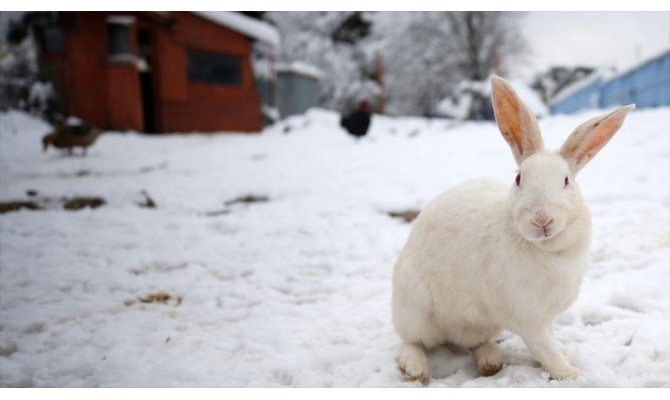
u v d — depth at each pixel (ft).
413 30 36.42
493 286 3.38
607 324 3.81
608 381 3.32
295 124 23.15
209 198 8.45
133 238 6.31
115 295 4.86
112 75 18.54
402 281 3.64
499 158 10.14
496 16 32.96
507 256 3.31
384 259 5.37
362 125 17.11
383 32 38.24
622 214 5.59
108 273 5.25
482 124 19.34
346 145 15.72
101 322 4.40
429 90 36.52
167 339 4.15
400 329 3.71
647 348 3.53
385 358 3.76
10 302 4.73
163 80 20.06
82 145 13.87
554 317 3.41
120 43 18.63
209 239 6.27
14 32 19.71
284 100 29.89
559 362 3.39
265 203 8.04
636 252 4.78
